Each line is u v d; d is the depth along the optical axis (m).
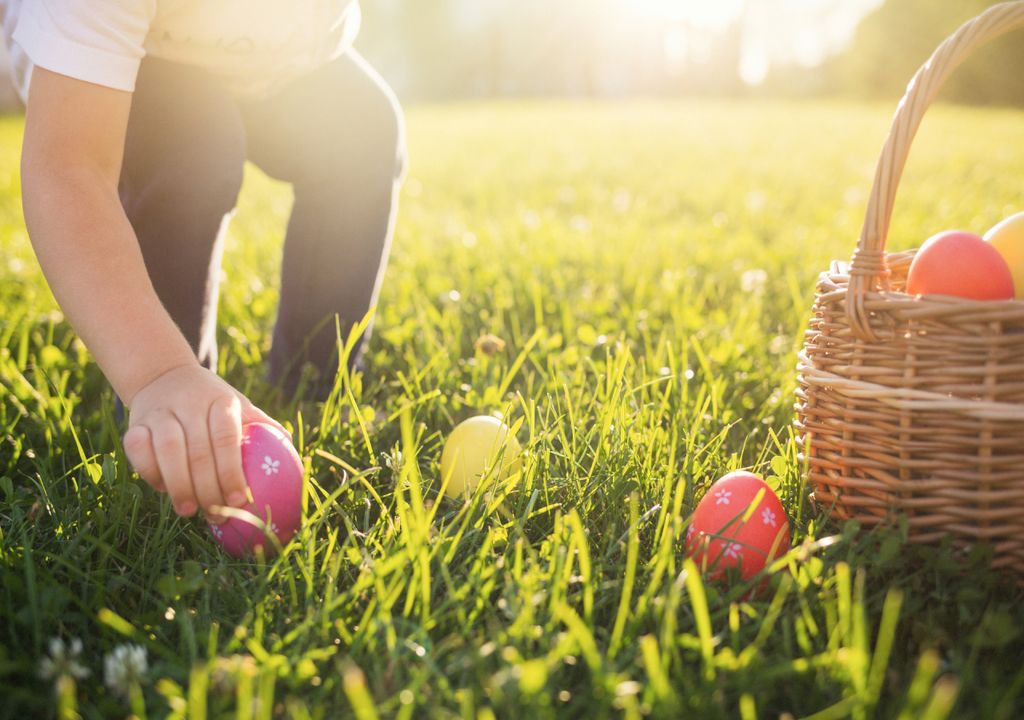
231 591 0.52
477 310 0.99
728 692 0.47
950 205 1.88
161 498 0.58
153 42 0.59
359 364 0.75
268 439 0.55
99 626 0.50
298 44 0.63
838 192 2.20
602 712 0.44
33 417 0.69
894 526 0.54
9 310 0.96
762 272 1.14
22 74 0.62
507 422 0.67
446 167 2.87
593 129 4.56
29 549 0.51
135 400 0.50
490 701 0.46
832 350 0.57
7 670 0.47
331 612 0.50
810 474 0.58
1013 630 0.48
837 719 0.46
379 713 0.45
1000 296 0.57
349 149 0.69
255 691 0.47
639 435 0.63
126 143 0.62
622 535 0.56
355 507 0.59
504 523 0.58
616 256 1.28
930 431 0.53
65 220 0.51
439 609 0.49
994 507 0.53
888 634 0.48
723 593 0.53
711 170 2.75
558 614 0.48
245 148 0.66
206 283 0.66
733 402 0.75
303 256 0.71
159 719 0.46
